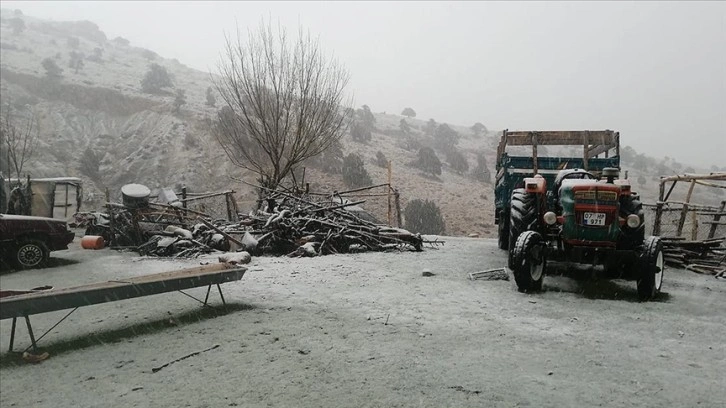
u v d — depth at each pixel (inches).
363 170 1493.6
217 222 479.8
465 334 161.6
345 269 297.6
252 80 577.6
